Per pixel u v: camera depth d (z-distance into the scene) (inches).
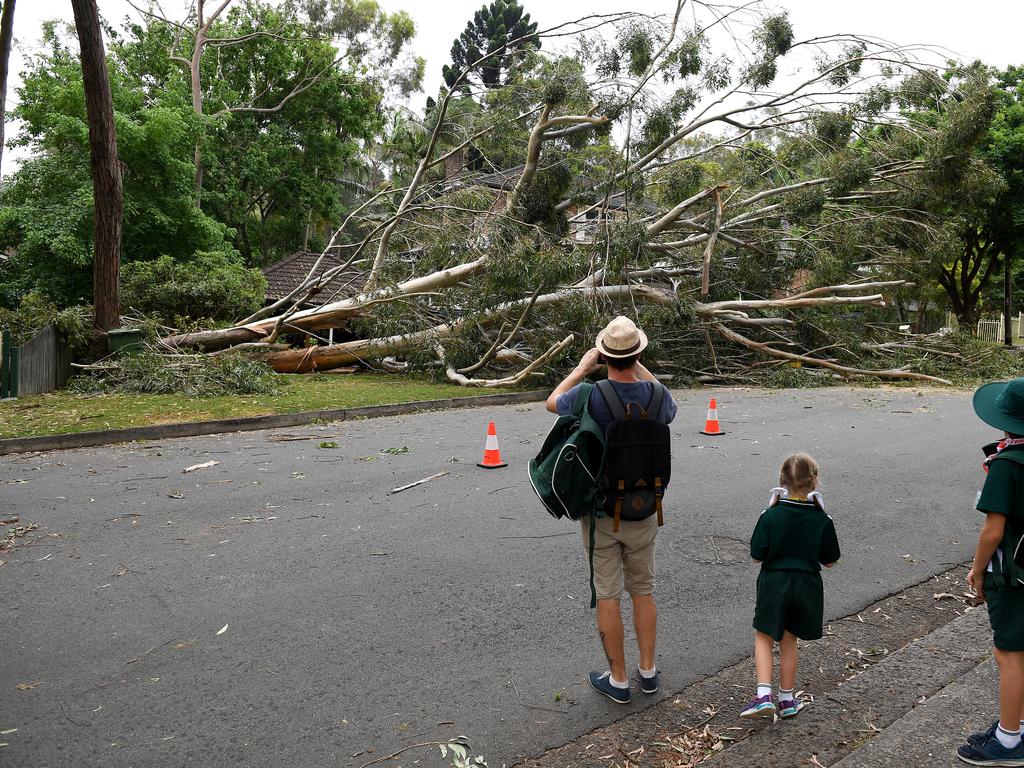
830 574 209.5
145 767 119.6
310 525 246.4
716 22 602.5
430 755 124.4
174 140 851.4
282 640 164.4
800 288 743.1
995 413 117.3
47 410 452.8
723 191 656.4
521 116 639.8
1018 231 1082.1
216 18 1213.1
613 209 663.1
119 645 160.9
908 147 687.1
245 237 1381.6
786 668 135.3
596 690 145.6
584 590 194.2
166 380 534.9
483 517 256.8
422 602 185.5
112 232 579.2
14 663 152.5
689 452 366.6
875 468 333.7
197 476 313.7
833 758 121.6
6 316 546.6
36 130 865.5
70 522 247.0
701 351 713.0
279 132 1266.0
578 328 622.2
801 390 635.5
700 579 203.3
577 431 134.6
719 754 123.5
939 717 127.6
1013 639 110.4
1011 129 1045.8
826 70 630.5
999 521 110.8
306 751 124.9
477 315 619.2
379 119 1391.5
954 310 1224.2
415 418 479.5
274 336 682.8
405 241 685.9
